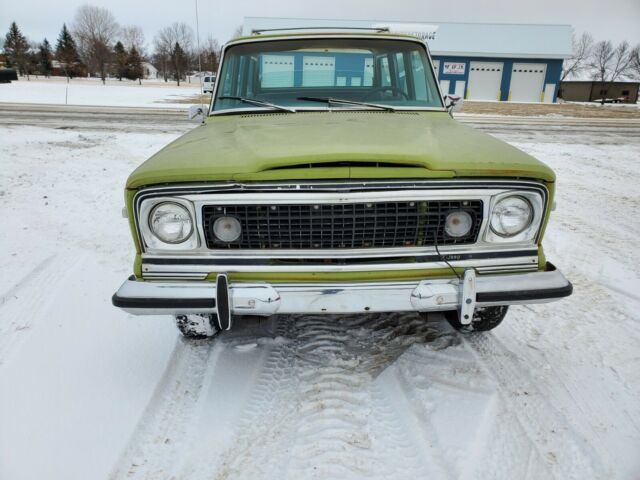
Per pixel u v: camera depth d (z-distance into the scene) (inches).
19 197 227.6
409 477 73.9
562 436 82.3
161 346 109.7
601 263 163.8
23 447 79.2
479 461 76.7
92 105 755.4
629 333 116.7
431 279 83.0
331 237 81.4
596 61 2596.0
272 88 128.1
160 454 78.5
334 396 92.5
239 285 81.4
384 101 127.0
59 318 120.4
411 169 78.6
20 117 542.9
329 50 127.9
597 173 316.8
